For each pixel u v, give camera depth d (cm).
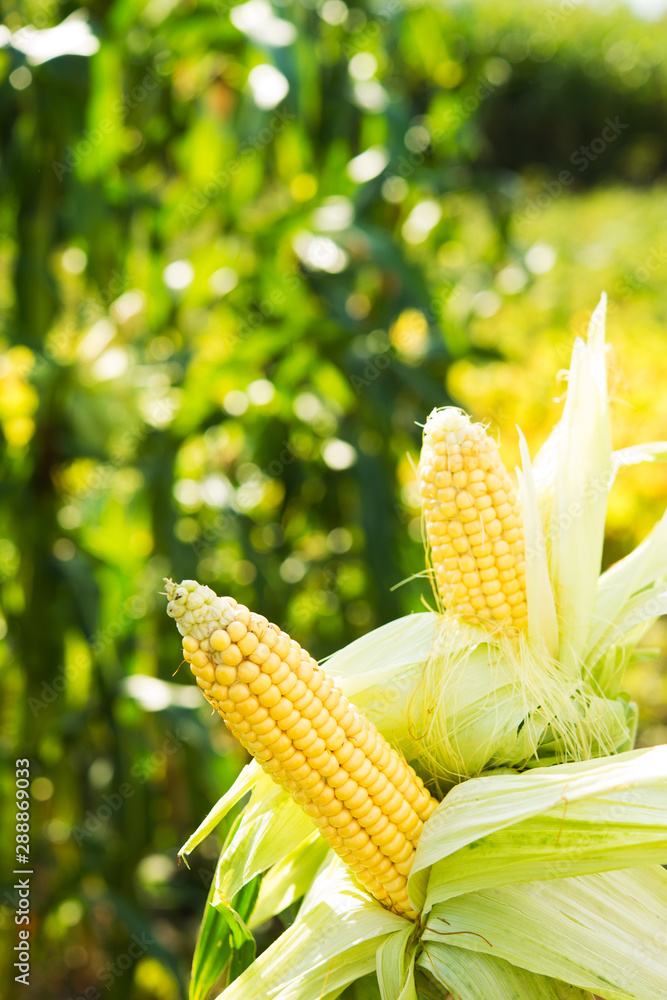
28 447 170
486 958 112
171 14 181
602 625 118
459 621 115
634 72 1155
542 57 1098
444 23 247
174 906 211
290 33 172
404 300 217
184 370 186
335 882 117
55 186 174
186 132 199
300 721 108
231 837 116
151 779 193
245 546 201
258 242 206
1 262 192
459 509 113
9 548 191
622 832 109
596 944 111
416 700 115
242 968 119
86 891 180
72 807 191
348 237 208
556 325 421
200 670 107
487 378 307
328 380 209
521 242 292
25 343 164
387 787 111
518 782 111
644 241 679
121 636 188
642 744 261
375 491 203
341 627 232
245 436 225
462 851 112
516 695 115
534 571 115
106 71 158
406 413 228
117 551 185
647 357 362
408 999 111
